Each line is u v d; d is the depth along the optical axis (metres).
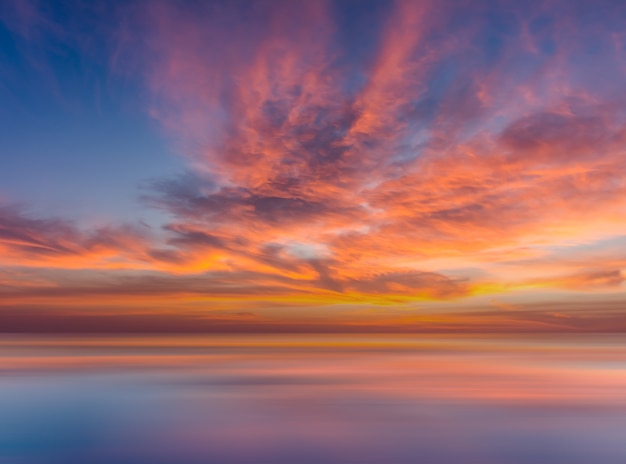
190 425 15.75
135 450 13.12
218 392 22.06
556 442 13.70
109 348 57.00
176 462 12.16
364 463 12.01
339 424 15.79
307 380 26.03
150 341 83.44
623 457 12.44
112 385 24.36
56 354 45.25
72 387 23.62
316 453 12.79
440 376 27.72
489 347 60.91
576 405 18.69
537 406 18.47
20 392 22.34
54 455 12.83
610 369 31.39
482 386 23.70
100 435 14.59
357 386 23.77
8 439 14.25
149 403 19.50
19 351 50.75
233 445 13.49
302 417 16.78
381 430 14.96
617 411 17.59
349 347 61.41
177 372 29.80
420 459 12.29
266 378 26.88
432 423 15.84
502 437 14.17
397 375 28.06
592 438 14.08
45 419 16.70
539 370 30.62
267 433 14.69
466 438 14.09
